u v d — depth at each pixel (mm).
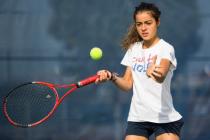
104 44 17344
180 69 17453
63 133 17109
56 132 17062
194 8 17453
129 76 8898
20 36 17219
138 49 8758
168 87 8578
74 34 17297
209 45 17438
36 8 17266
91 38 17328
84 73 17250
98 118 17172
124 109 17188
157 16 8570
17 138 16984
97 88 17172
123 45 8930
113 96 17188
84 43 17297
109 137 17156
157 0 17453
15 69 17188
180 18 17469
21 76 17188
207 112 17328
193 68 17453
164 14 17484
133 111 8766
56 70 17203
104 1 17375
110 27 17344
